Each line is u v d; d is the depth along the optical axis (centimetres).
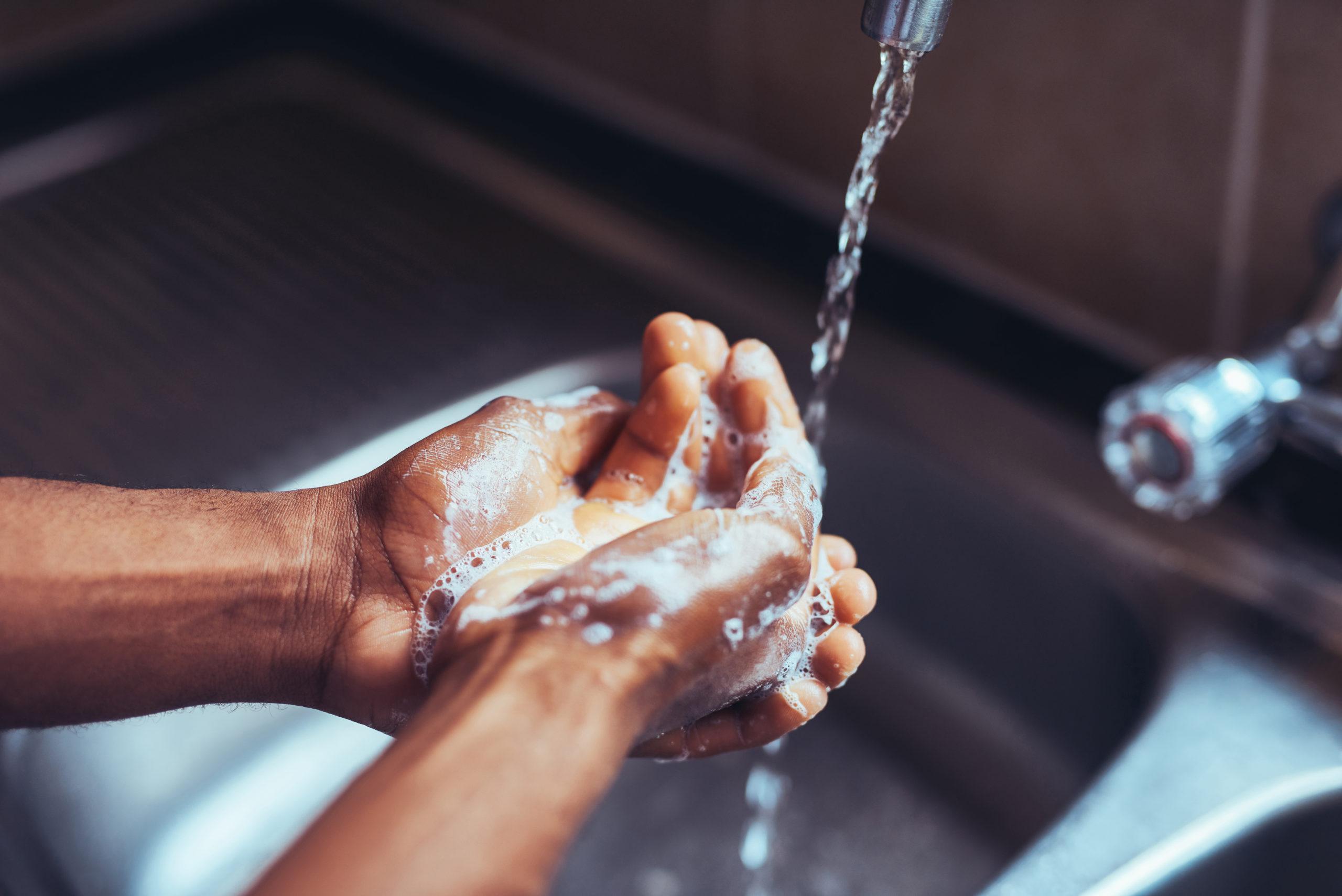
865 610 61
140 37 123
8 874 73
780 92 96
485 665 49
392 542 60
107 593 57
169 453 87
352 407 90
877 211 95
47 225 110
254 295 101
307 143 119
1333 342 72
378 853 43
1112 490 83
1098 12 77
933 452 86
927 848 86
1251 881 71
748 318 96
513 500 62
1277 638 76
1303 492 79
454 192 112
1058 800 85
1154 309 83
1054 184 83
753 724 60
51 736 78
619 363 94
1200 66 75
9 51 118
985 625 88
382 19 125
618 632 49
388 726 61
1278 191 75
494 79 117
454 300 100
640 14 103
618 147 109
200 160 117
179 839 85
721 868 86
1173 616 78
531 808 45
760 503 55
